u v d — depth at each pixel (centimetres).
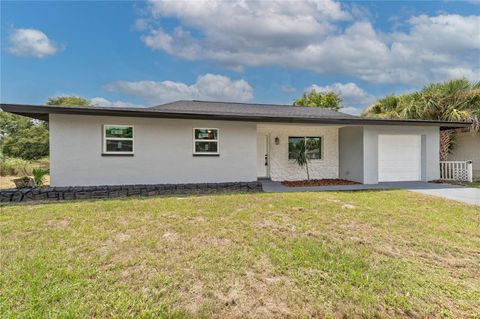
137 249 364
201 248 370
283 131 1191
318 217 524
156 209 578
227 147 939
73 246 372
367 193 816
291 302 254
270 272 307
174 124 891
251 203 647
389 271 311
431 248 380
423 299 260
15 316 227
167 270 309
